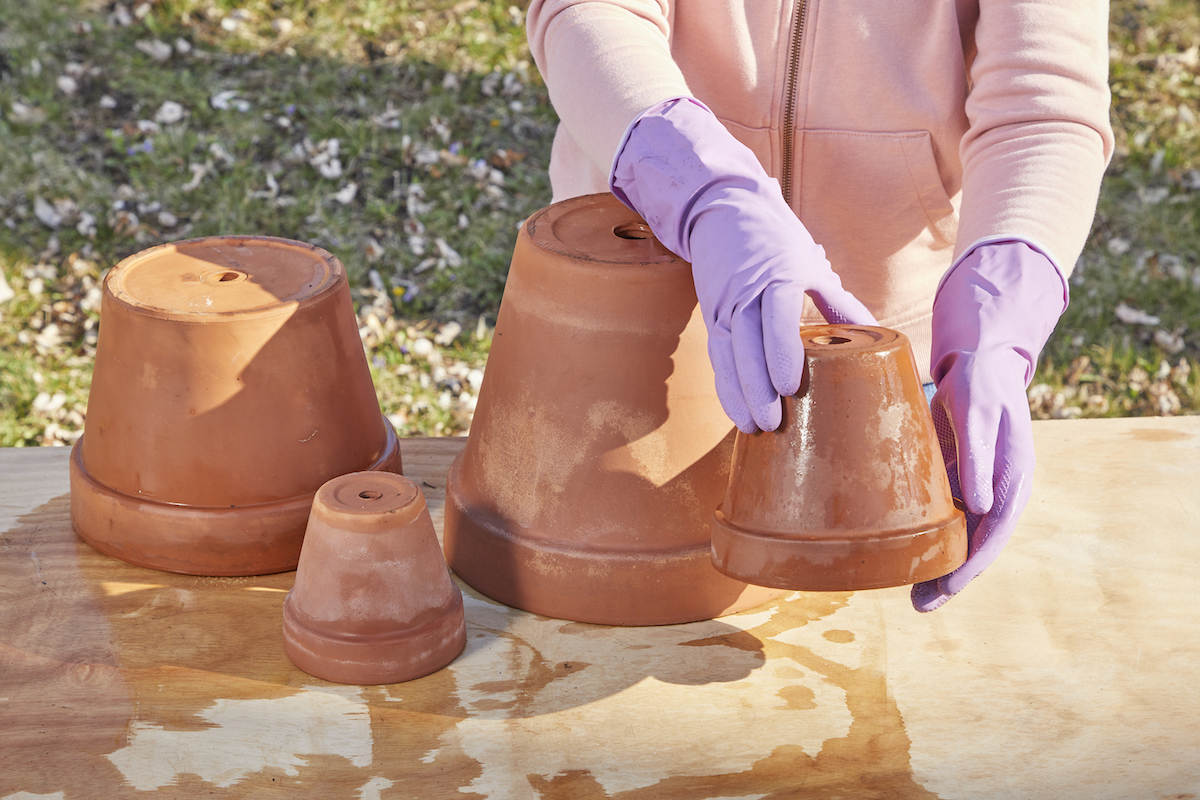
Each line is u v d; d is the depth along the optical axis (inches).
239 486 43.9
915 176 51.9
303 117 169.0
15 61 170.9
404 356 135.3
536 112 175.0
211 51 178.4
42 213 148.8
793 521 33.3
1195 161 171.8
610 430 40.0
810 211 53.7
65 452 55.9
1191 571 45.7
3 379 125.0
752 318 33.9
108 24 179.6
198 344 42.1
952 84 49.8
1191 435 57.1
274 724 36.5
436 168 163.0
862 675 39.2
